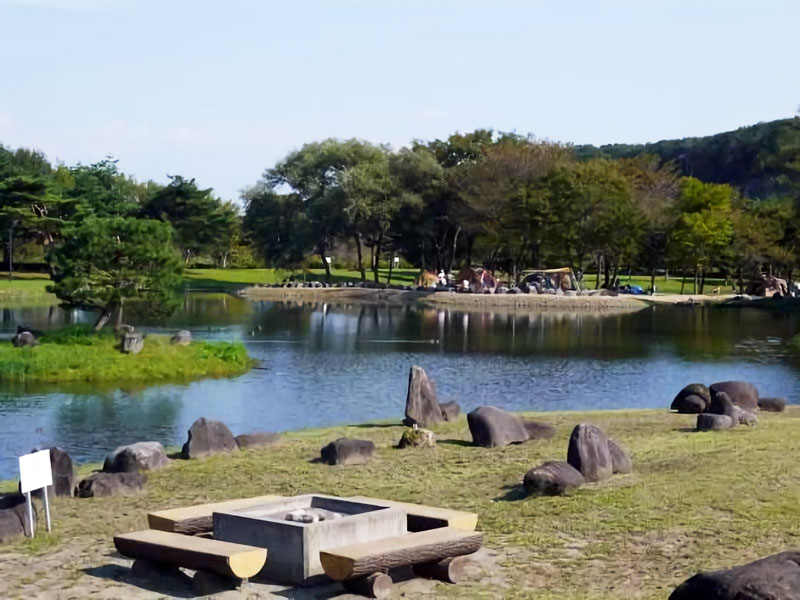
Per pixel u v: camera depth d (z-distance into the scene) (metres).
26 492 15.36
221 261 140.62
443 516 13.72
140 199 142.12
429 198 108.81
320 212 107.19
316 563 12.56
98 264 47.72
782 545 13.59
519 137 122.12
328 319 74.75
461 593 12.12
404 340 59.88
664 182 116.56
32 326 61.91
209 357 46.03
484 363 49.19
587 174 97.31
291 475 20.00
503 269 124.56
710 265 106.19
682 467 18.72
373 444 21.89
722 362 50.34
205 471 20.64
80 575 13.29
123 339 45.38
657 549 13.69
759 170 183.00
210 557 12.20
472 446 22.86
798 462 18.70
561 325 71.81
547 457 20.86
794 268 111.19
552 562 13.34
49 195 107.00
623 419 27.20
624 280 127.25
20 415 33.44
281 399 37.53
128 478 18.77
